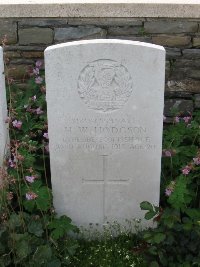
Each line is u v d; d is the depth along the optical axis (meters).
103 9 1.77
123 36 1.83
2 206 1.42
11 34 1.84
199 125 1.74
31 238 1.37
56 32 1.83
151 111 1.42
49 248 1.34
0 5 1.78
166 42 1.82
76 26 1.82
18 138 1.68
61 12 1.79
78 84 1.39
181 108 1.91
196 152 1.62
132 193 1.53
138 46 1.34
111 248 1.50
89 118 1.43
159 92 1.39
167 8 1.76
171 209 1.43
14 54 1.88
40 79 1.82
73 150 1.48
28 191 1.43
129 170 1.50
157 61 1.35
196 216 1.43
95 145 1.47
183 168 1.53
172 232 1.42
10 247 1.34
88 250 1.52
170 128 1.74
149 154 1.48
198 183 1.56
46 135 1.60
